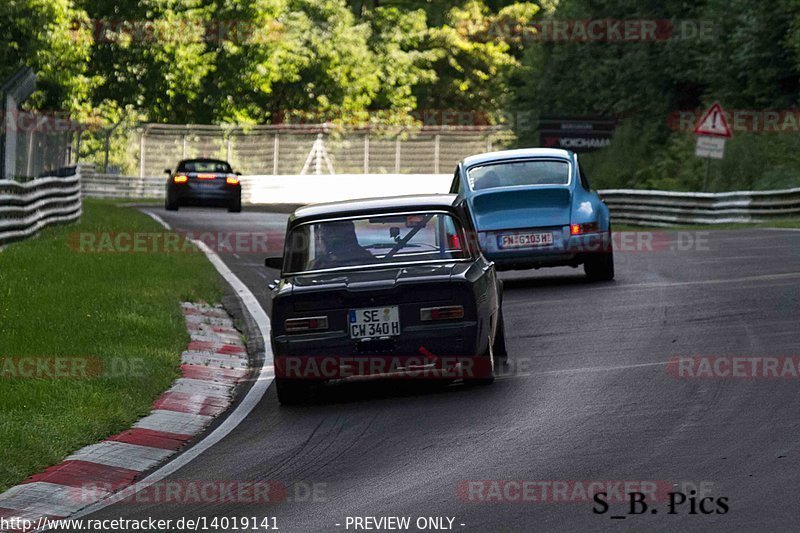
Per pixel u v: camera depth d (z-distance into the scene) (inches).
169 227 4175.7
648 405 1289.4
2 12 5039.4
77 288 2319.1
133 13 6323.8
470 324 1429.6
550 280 2527.1
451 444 1180.5
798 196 4542.3
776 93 5949.8
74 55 5344.5
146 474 1196.5
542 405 1330.0
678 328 1790.1
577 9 7500.0
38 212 3331.7
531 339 1790.1
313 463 1159.6
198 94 7618.1
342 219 1526.8
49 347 1737.2
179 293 2406.5
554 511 921.5
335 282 1449.3
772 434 1117.7
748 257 2758.4
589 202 2375.7
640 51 6924.2
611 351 1640.0
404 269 1477.6
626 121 6737.2
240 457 1219.9
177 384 1647.4
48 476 1184.2
